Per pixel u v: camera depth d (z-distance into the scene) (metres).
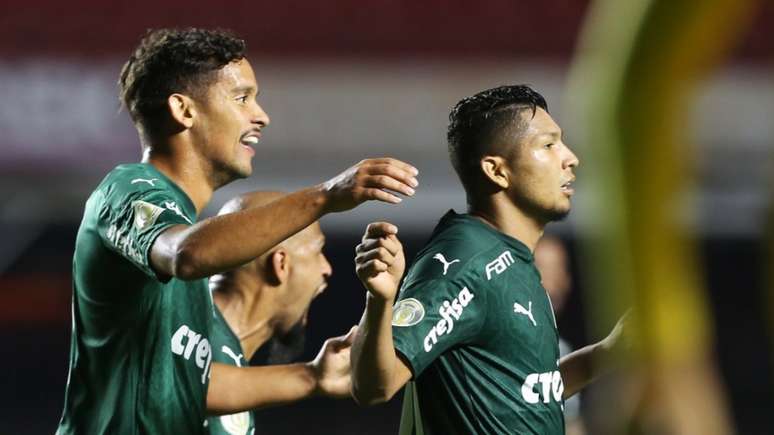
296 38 48.41
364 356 9.09
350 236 47.25
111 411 9.80
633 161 1.92
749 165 43.12
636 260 1.95
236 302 12.95
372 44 48.59
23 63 42.47
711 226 45.25
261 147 43.06
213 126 10.20
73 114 42.25
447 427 10.42
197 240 8.03
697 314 1.99
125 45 47.16
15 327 47.69
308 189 8.10
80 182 43.06
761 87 42.97
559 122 44.09
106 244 9.34
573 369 11.84
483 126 10.98
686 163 1.93
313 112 43.31
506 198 11.01
